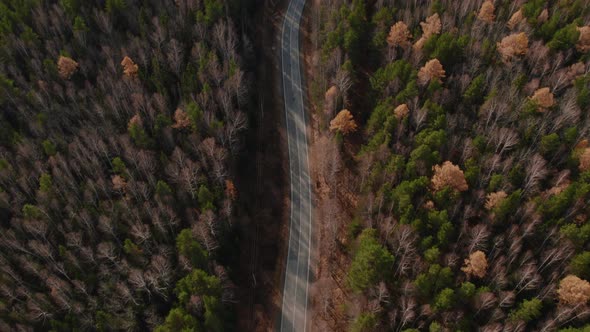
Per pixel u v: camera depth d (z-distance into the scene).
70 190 95.75
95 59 119.25
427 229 83.31
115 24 126.75
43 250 84.75
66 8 125.38
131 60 113.50
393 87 105.06
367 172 95.81
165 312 82.81
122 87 108.94
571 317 74.19
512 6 121.75
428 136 92.00
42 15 122.94
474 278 79.44
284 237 101.38
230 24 124.56
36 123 103.06
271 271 96.56
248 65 127.75
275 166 112.88
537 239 82.94
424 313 74.25
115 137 102.44
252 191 108.38
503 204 82.88
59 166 96.94
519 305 74.75
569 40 109.75
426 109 96.12
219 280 79.62
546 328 73.00
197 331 75.00
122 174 96.06
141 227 86.50
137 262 85.19
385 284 78.88
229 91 108.50
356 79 114.75
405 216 82.88
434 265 75.50
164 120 101.62
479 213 86.81
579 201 82.25
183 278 79.88
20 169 96.88
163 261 82.69
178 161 96.56
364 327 74.75
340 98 110.19
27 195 96.69
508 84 106.81
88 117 108.69
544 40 115.62
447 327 72.81
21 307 80.50
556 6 119.38
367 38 120.38
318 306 90.88
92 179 98.06
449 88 107.25
